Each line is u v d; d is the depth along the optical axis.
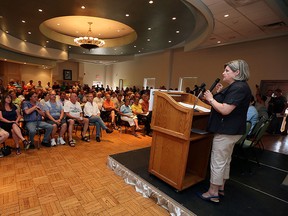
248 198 1.83
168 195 1.76
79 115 3.62
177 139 1.79
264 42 5.86
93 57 11.45
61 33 8.25
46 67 11.77
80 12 4.69
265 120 2.71
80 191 1.94
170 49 9.02
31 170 2.30
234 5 3.74
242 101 1.48
